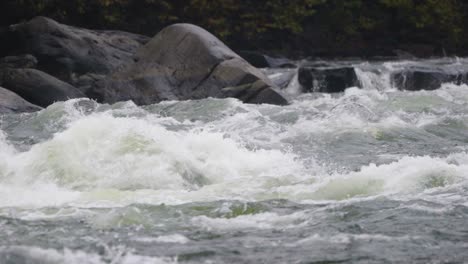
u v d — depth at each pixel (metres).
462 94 66.88
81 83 78.06
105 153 37.75
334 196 33.28
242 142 46.41
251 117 54.38
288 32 119.81
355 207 30.66
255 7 119.00
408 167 35.50
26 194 34.78
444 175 34.56
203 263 24.14
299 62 108.06
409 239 26.39
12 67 77.38
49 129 53.72
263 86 67.19
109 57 83.06
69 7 105.25
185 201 32.75
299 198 33.06
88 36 83.38
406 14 124.88
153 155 37.62
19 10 101.56
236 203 31.59
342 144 46.94
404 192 33.16
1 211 31.27
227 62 69.31
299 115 56.91
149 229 28.11
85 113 58.12
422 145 47.28
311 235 27.11
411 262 23.98
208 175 37.41
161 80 70.00
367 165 40.94
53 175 36.91
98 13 107.56
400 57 118.00
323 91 81.50
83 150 37.91
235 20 117.62
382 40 124.12
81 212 30.73
